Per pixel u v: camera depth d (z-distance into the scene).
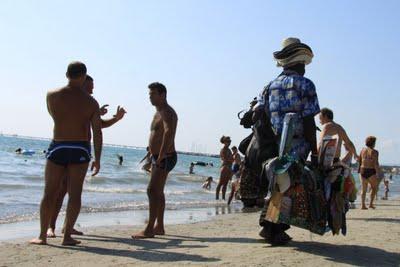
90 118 6.09
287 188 5.39
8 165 33.47
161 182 7.03
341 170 5.64
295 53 5.77
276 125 5.71
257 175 6.02
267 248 5.82
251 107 6.16
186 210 12.31
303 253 5.45
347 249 5.75
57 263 4.97
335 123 9.36
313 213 5.43
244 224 8.84
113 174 28.66
